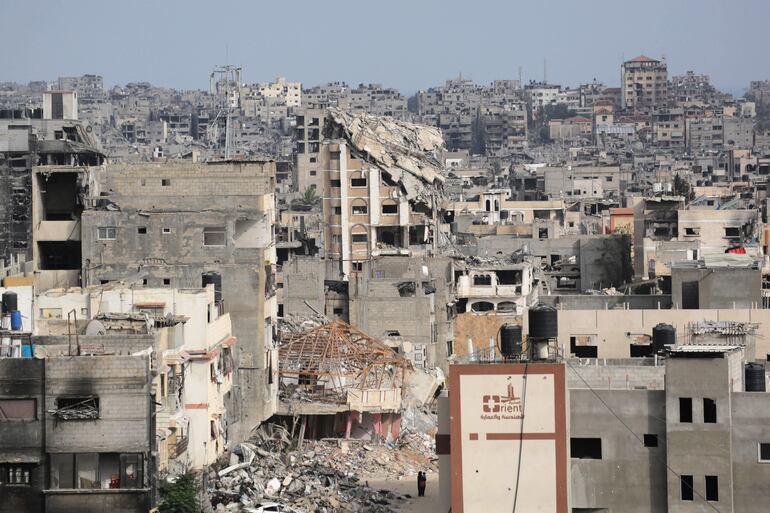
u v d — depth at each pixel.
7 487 171.38
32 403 171.75
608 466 188.62
